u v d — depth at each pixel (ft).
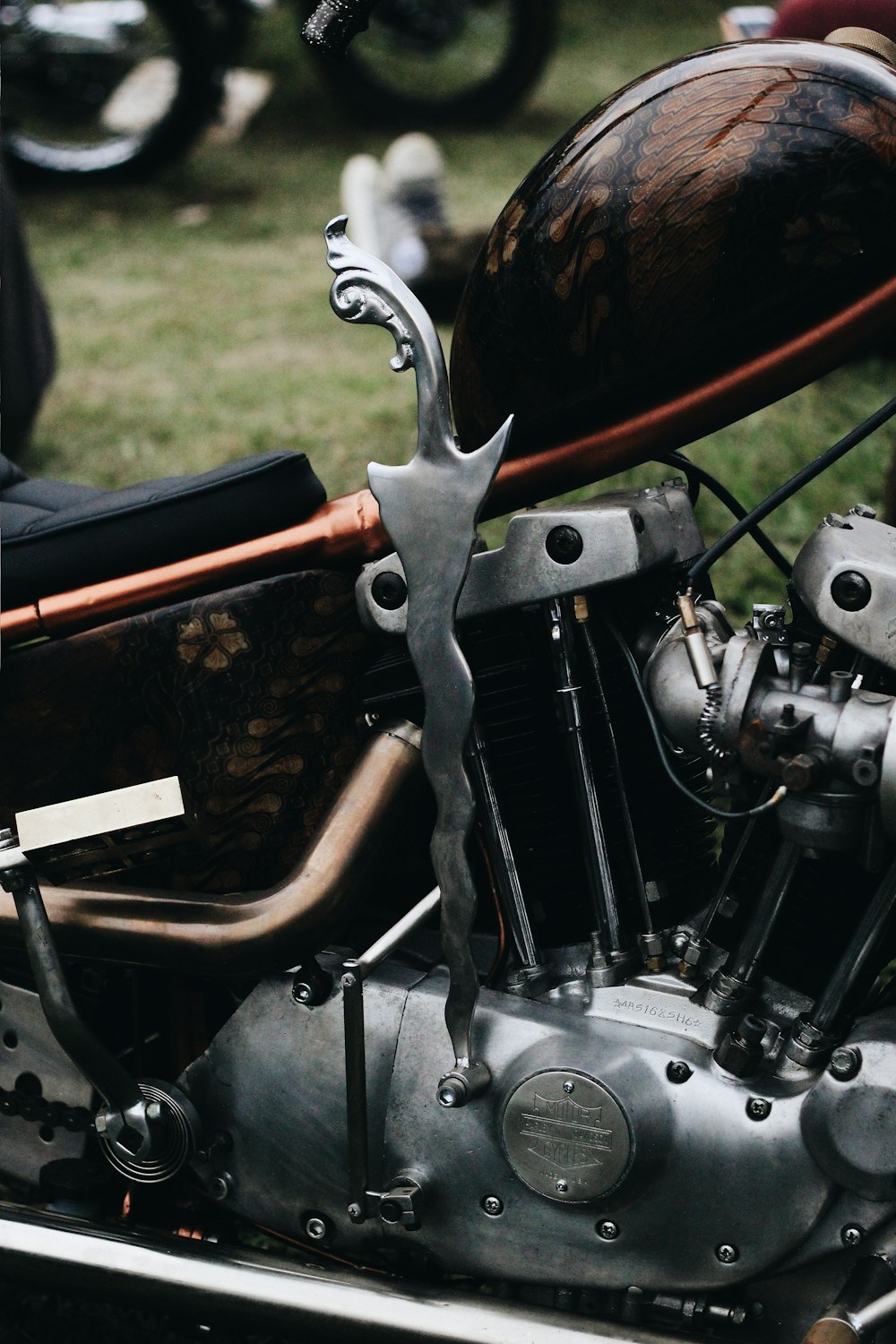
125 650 3.80
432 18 23.21
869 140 3.28
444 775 3.48
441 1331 3.74
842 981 3.50
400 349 3.37
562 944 3.92
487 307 3.56
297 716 3.81
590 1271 3.77
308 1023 3.91
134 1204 4.28
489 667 3.70
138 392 13.12
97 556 3.84
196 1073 4.02
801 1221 3.55
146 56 19.88
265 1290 3.89
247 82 24.59
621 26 29.99
